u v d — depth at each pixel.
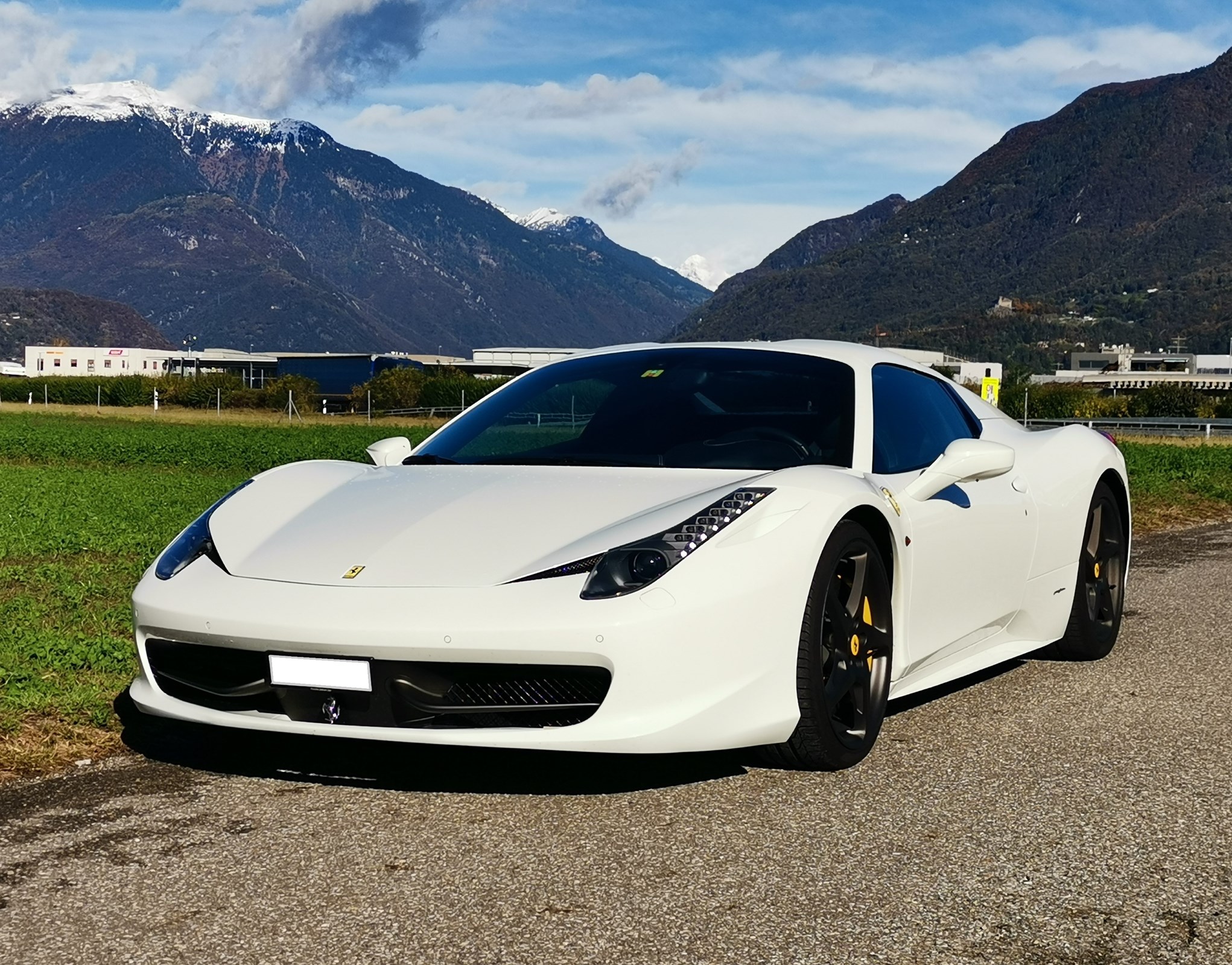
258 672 2.96
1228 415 49.69
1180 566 7.36
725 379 3.88
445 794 2.97
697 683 2.83
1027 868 2.50
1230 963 2.07
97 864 2.51
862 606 3.31
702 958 2.07
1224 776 3.17
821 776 3.15
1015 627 4.31
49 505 11.32
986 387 33.41
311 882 2.41
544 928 2.19
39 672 4.23
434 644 2.75
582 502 3.18
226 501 3.50
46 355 169.25
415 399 64.62
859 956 2.08
